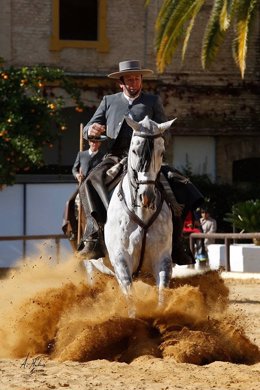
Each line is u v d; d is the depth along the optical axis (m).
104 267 11.79
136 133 10.31
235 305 16.31
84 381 8.48
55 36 32.31
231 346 10.22
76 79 32.28
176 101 33.12
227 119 33.50
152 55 32.94
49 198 27.23
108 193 11.20
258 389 8.13
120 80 11.66
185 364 9.36
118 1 32.81
